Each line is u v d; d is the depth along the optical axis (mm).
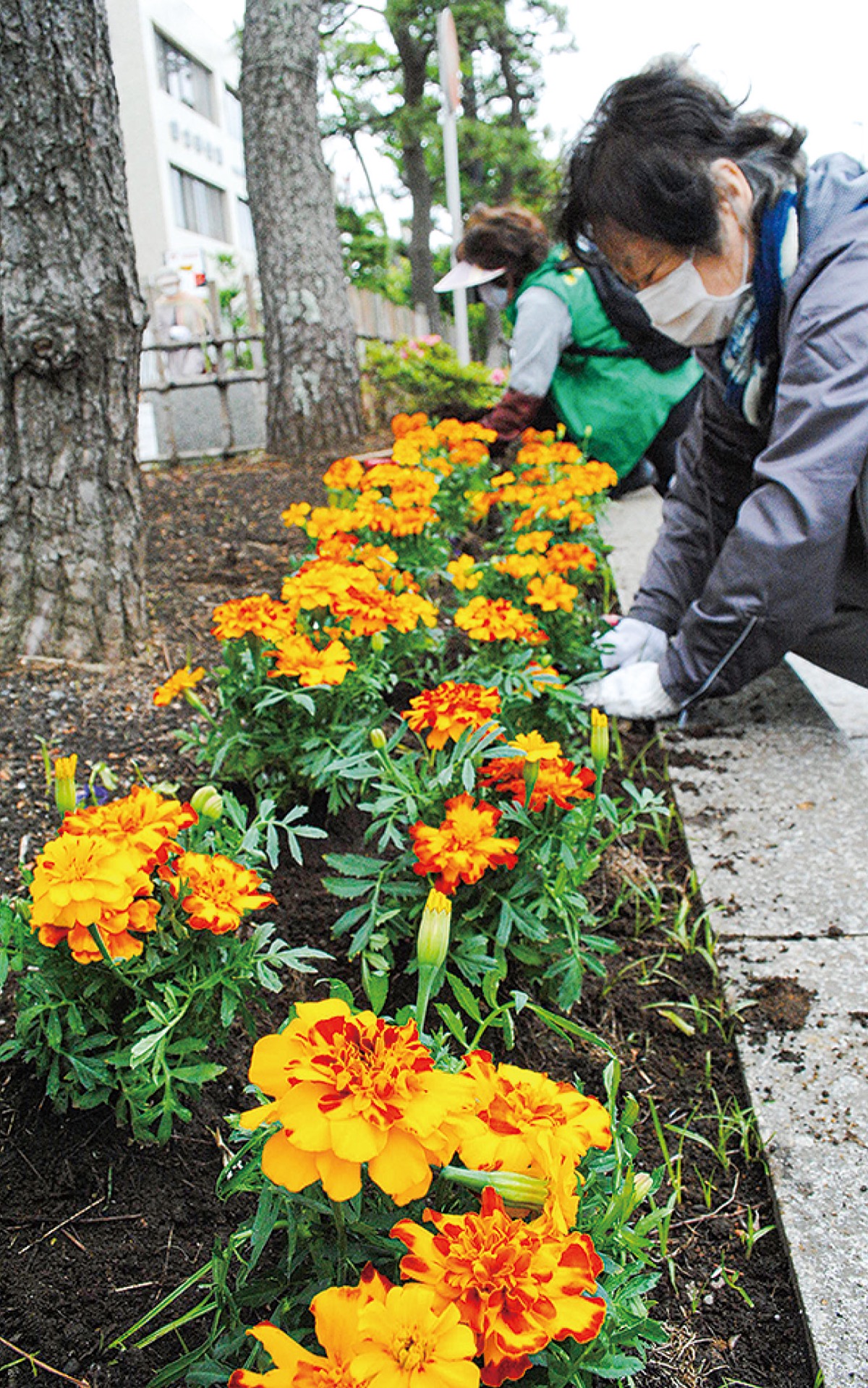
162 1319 1144
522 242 3992
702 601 2367
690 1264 1282
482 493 3303
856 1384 1105
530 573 2363
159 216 20750
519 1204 838
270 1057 796
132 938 1188
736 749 2416
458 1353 724
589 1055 1583
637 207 2004
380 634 2076
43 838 1940
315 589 1914
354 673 1940
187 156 22422
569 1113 917
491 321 21406
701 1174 1398
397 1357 729
